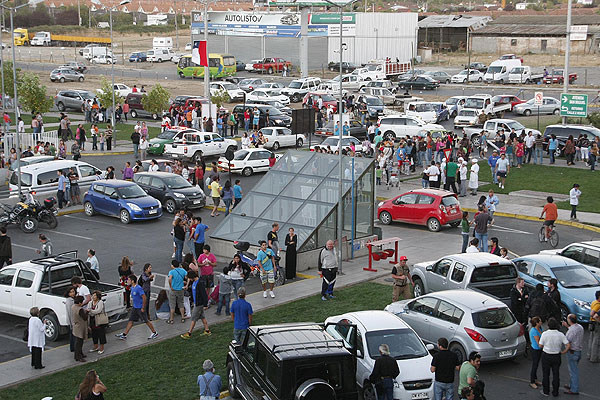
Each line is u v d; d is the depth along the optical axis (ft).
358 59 297.12
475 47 331.98
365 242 85.10
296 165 89.51
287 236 75.82
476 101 183.01
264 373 40.98
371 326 48.32
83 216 106.63
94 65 314.96
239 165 130.21
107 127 162.40
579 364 54.19
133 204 101.81
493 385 49.88
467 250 71.41
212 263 67.31
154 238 93.86
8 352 57.72
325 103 197.88
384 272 78.38
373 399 45.62
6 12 455.22
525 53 319.47
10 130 167.53
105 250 87.81
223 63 263.08
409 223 99.91
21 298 61.93
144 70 299.38
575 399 47.62
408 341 47.55
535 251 85.40
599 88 228.22
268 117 173.17
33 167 111.14
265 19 280.31
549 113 192.95
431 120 178.29
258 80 236.84
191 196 108.58
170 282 62.90
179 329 61.72
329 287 68.49
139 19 522.06
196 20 299.17
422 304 55.16
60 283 62.18
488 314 51.19
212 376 42.47
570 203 99.50
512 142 133.80
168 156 145.48
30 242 91.61
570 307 59.36
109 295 60.70
